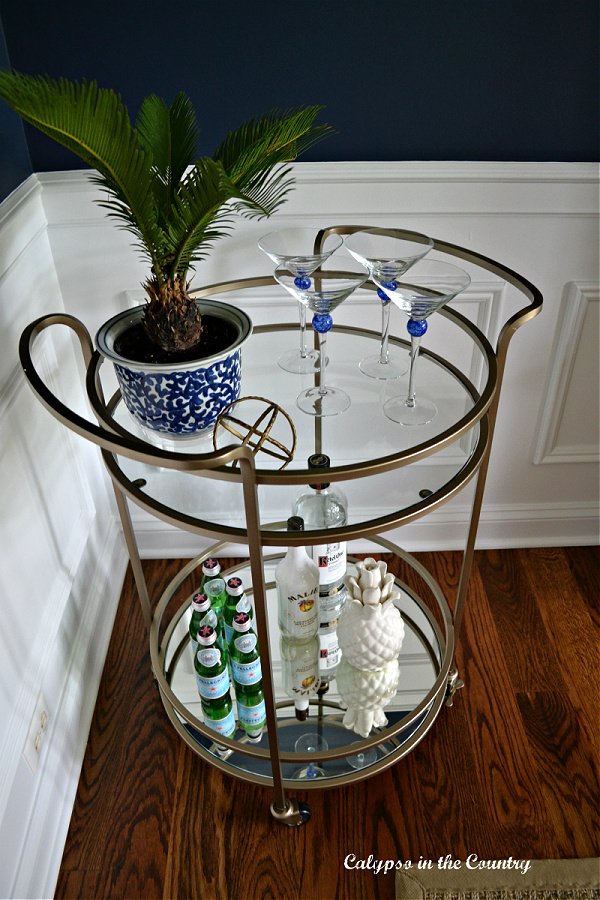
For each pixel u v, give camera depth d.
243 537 0.83
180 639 1.29
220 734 1.13
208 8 1.07
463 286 0.93
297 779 1.11
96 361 1.02
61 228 1.22
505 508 1.64
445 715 1.31
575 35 1.11
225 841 1.13
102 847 1.13
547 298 1.35
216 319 1.00
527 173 1.20
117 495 1.13
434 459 0.97
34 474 1.14
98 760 1.25
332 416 1.00
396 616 1.13
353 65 1.13
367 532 0.84
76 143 0.76
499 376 1.01
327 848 1.12
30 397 1.12
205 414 0.94
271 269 1.30
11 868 0.96
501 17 1.09
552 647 1.44
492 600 1.54
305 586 1.11
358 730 1.14
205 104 1.17
